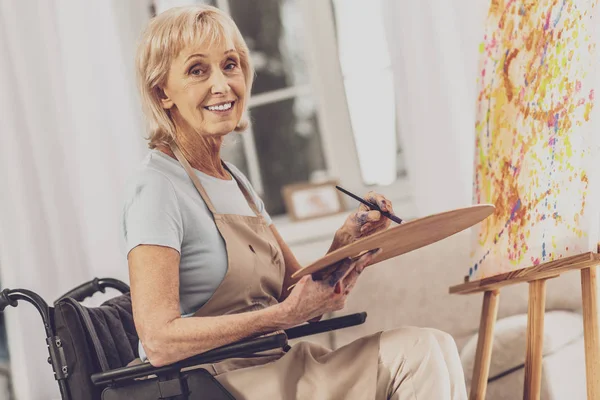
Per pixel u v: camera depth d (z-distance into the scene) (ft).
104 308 6.29
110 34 10.37
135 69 6.07
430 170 9.77
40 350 9.84
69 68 10.25
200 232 5.65
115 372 5.31
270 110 12.08
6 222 9.91
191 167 5.99
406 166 9.96
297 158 12.11
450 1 9.67
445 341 5.39
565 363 7.80
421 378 5.20
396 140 11.11
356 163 11.19
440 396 5.14
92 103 10.21
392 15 9.87
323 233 10.91
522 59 6.42
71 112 10.22
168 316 5.18
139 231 5.38
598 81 5.24
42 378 9.82
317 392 5.25
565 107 5.63
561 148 5.64
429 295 9.10
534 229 5.94
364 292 9.24
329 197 11.10
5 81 10.11
